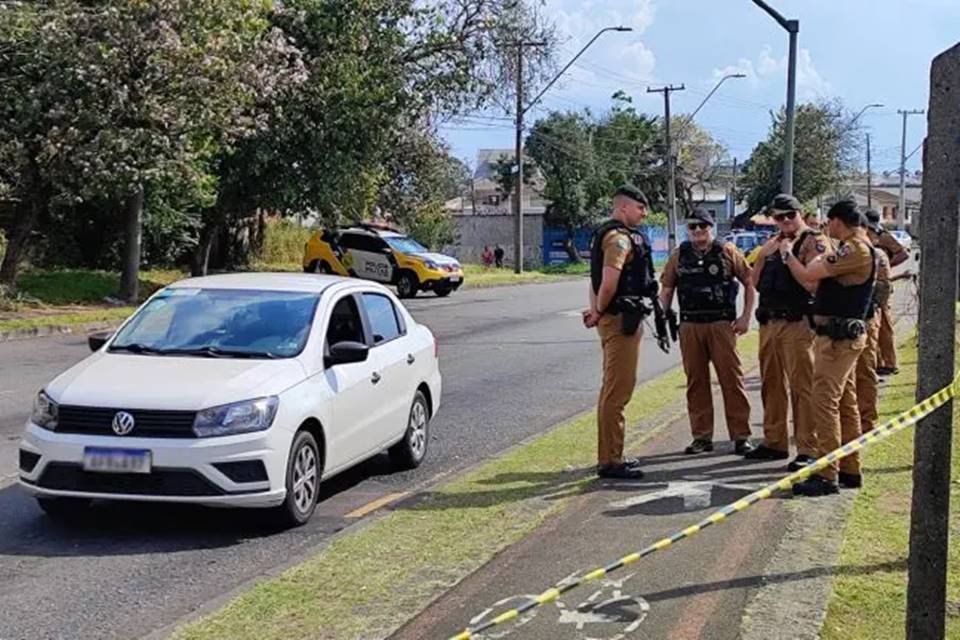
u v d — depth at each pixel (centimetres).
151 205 2917
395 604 557
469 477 848
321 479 783
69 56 2112
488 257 5862
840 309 746
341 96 2959
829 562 600
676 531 677
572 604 549
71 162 2203
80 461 697
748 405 934
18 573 650
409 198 4597
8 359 1661
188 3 2175
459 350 1812
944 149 402
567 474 851
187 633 521
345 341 846
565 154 6619
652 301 831
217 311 833
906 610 455
